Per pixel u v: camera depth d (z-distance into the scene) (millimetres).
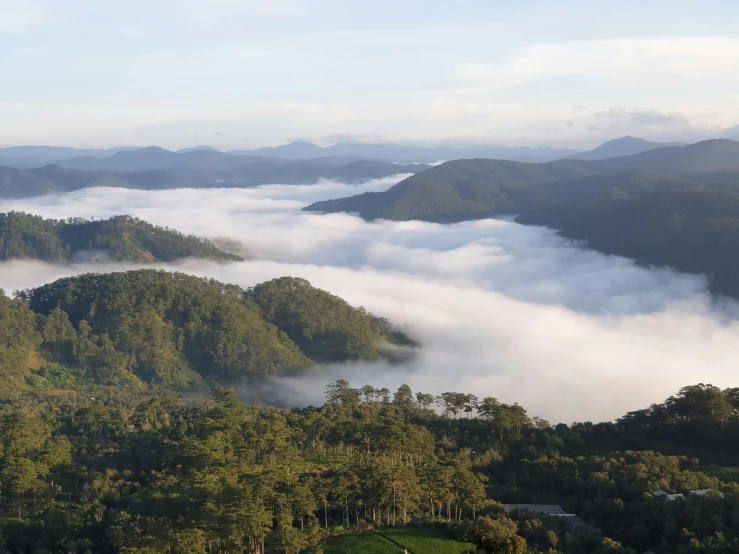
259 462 120625
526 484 123750
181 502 96875
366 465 114562
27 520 104688
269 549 91500
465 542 94000
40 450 125875
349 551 90688
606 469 121125
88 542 97562
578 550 94688
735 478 118312
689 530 96812
